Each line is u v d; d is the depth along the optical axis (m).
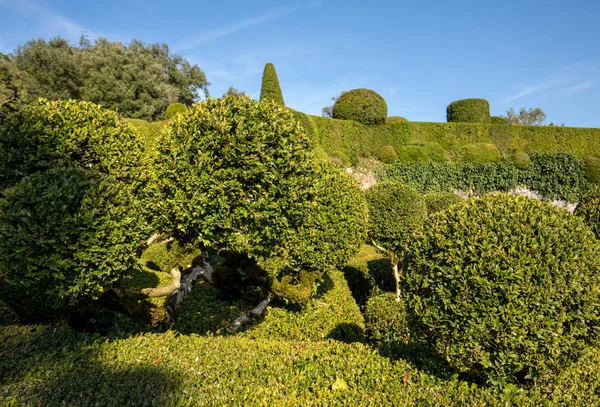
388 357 3.35
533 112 43.19
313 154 3.88
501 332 2.64
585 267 2.73
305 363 3.23
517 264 2.70
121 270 3.38
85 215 3.07
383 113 21.69
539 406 2.61
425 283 3.00
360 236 5.91
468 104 23.45
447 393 2.75
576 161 16.66
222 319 5.11
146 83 23.53
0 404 2.39
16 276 2.96
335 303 5.80
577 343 2.70
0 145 4.14
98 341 3.43
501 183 17.12
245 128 3.33
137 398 2.54
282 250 4.40
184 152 3.32
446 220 3.27
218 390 2.69
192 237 3.88
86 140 4.51
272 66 20.22
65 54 21.58
